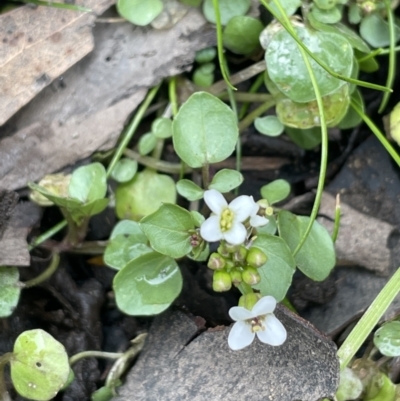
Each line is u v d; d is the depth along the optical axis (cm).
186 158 9
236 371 9
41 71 9
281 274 9
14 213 9
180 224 9
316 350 9
